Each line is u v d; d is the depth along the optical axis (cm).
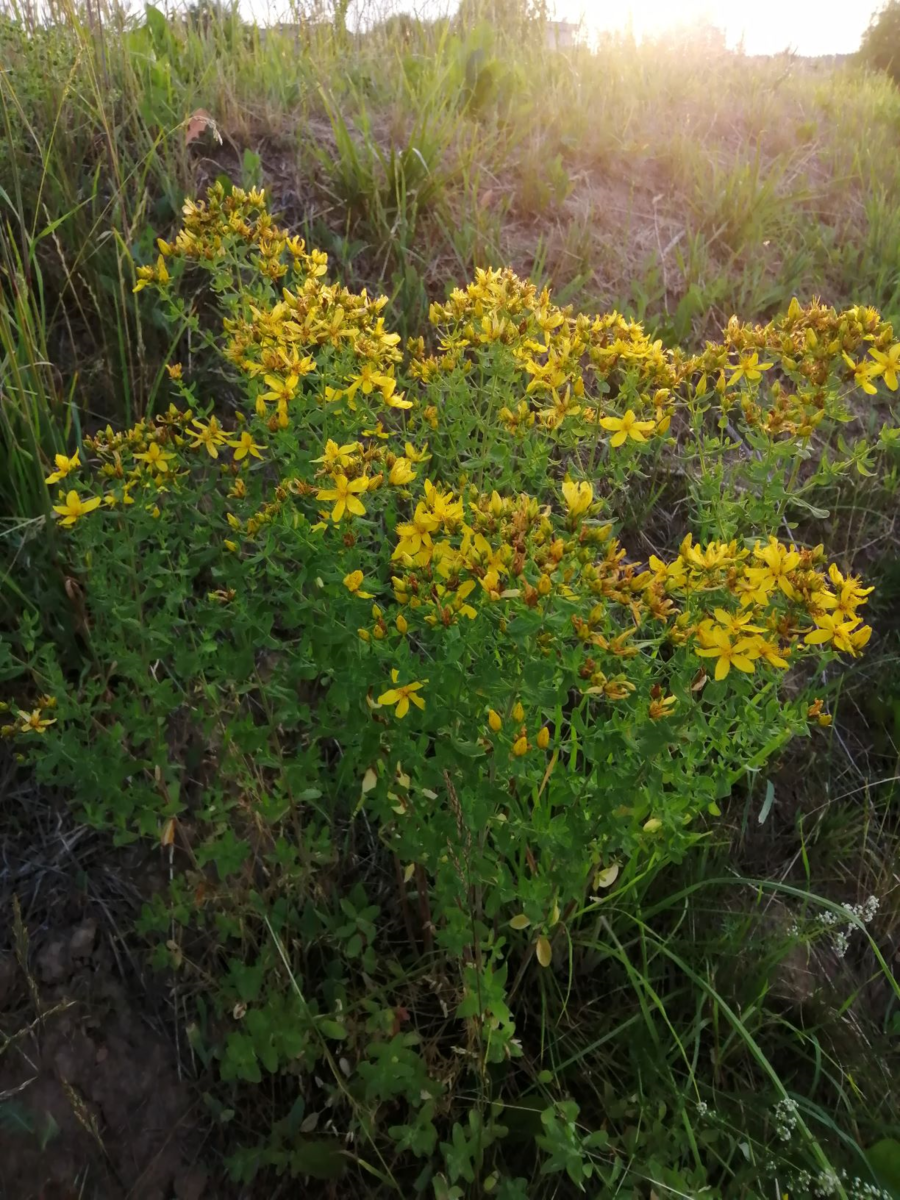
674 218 428
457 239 349
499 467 233
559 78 477
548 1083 196
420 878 197
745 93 555
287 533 178
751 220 421
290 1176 184
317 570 172
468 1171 169
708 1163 193
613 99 479
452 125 392
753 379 220
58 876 204
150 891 207
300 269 234
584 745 174
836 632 163
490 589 156
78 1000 191
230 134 358
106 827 206
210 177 341
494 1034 177
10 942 193
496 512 169
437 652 171
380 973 208
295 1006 180
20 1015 186
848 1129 205
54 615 229
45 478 226
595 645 162
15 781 215
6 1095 178
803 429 201
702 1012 212
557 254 380
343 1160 179
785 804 268
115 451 192
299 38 432
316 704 237
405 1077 176
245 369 208
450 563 160
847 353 207
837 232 465
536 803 181
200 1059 193
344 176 344
